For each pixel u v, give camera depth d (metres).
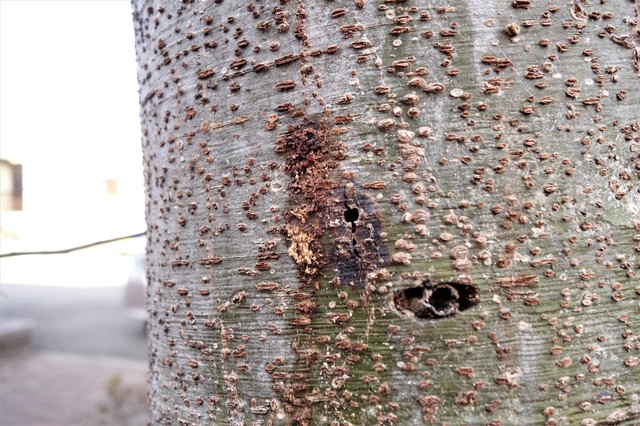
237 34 0.33
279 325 0.32
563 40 0.32
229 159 0.33
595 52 0.32
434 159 0.31
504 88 0.31
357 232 0.31
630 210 0.32
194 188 0.34
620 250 0.31
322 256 0.31
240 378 0.33
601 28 0.32
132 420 1.13
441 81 0.31
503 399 0.30
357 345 0.31
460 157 0.31
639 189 0.32
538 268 0.31
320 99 0.32
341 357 0.31
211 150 0.34
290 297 0.32
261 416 0.32
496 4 0.31
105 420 1.14
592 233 0.31
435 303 0.31
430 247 0.30
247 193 0.33
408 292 0.31
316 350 0.31
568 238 0.31
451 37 0.31
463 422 0.30
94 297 2.90
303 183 0.32
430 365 0.30
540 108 0.31
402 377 0.30
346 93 0.31
